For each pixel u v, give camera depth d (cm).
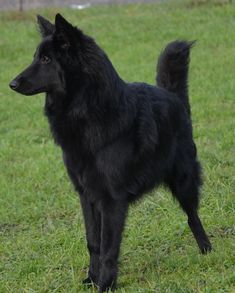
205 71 2291
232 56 2431
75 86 880
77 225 1191
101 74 873
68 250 1079
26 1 3991
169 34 2869
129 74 2345
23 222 1261
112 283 902
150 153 938
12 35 3147
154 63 2478
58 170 1493
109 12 3422
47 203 1322
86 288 945
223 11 3058
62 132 902
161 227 1129
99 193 905
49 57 890
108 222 906
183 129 1023
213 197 1212
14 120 2038
